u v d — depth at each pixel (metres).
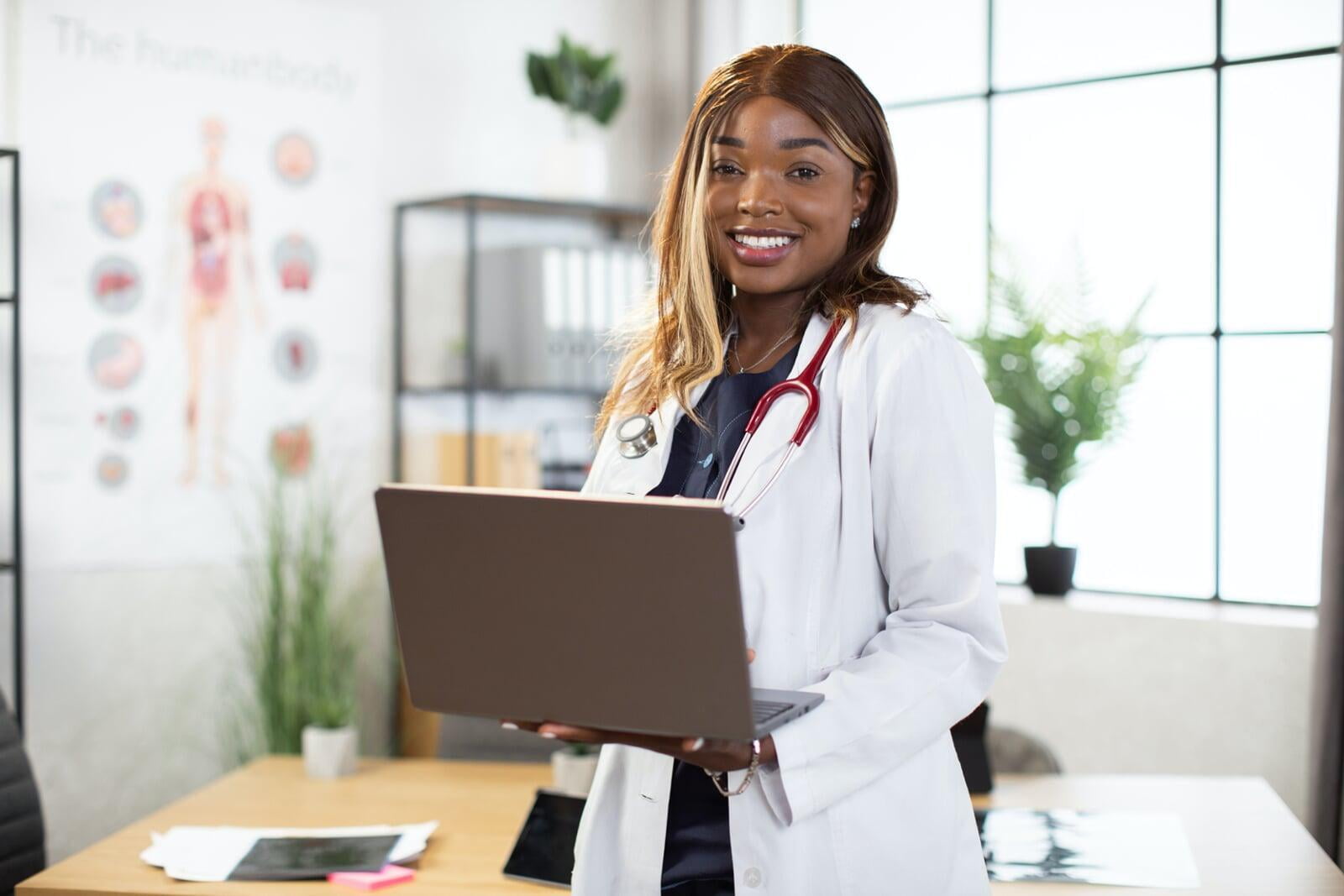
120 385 3.53
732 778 1.31
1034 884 1.88
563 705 1.16
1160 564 3.79
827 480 1.35
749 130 1.36
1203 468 3.72
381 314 3.99
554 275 3.92
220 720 3.70
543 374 3.92
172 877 1.90
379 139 3.98
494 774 2.53
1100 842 2.04
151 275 3.57
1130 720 3.56
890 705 1.24
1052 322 3.76
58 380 3.44
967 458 1.29
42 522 3.42
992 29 4.07
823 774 1.23
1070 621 3.64
